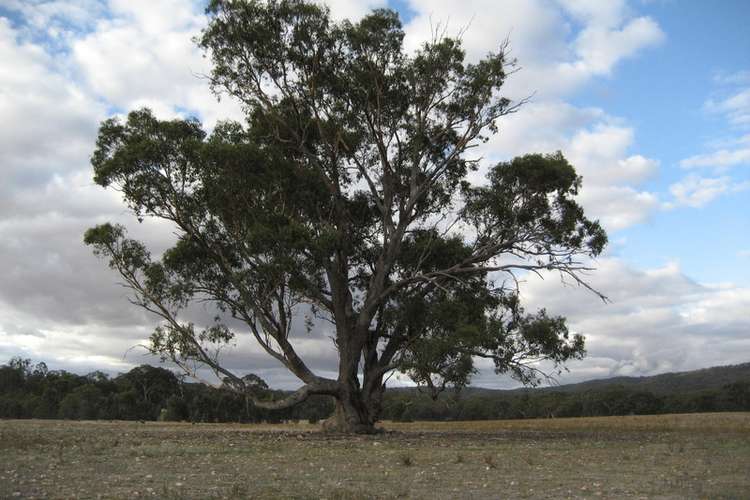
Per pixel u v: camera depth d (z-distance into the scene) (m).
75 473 16.62
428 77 41.38
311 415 90.81
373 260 44.16
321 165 42.62
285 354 39.19
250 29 39.44
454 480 16.45
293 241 35.88
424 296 40.88
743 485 15.45
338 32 40.88
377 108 41.75
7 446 24.14
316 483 15.51
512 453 25.59
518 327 38.22
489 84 41.09
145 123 39.06
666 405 110.81
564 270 39.31
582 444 31.45
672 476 17.55
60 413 92.81
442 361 35.94
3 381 105.75
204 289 40.47
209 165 36.81
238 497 12.92
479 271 40.78
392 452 25.50
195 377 38.44
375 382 41.62
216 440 31.95
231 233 39.06
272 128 42.28
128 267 39.12
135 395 94.44
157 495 12.98
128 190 38.19
